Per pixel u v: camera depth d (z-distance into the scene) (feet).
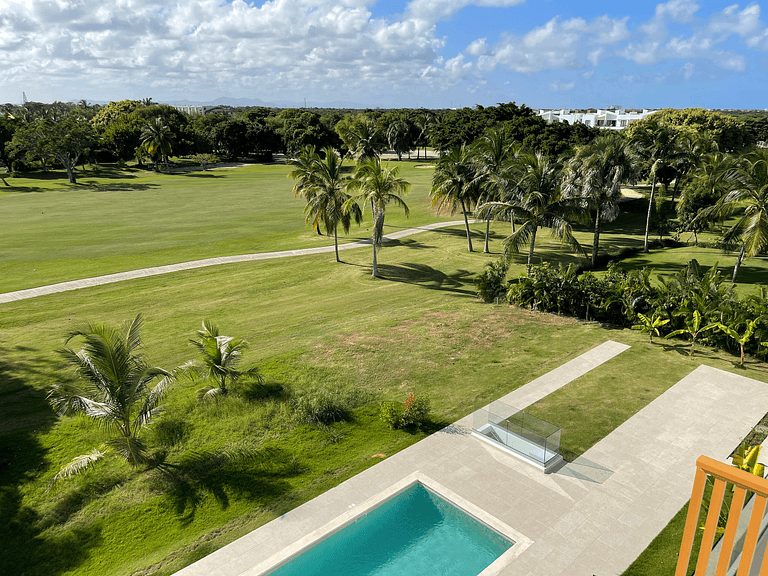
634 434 55.16
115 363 49.52
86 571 39.45
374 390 66.28
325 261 140.36
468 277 126.93
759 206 105.40
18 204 229.45
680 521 42.45
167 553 40.70
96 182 308.19
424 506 45.47
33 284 115.03
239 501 46.60
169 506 46.21
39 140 291.58
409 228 184.96
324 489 47.80
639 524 42.24
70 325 92.12
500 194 132.87
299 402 61.36
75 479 49.26
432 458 52.08
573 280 94.27
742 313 74.02
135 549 41.47
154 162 386.52
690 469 49.24
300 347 80.84
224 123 435.94
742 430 55.62
